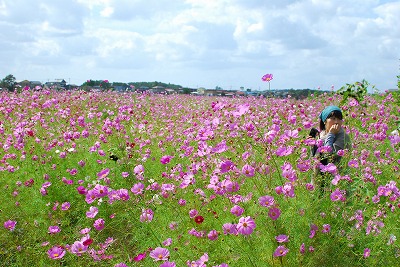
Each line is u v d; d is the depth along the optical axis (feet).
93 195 12.37
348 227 11.76
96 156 21.25
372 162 17.30
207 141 19.27
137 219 13.29
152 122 31.89
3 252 13.34
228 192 12.05
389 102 33.60
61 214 15.93
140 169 15.43
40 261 13.02
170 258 11.73
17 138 21.99
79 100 40.81
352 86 32.40
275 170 12.73
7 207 15.97
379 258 10.91
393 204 12.53
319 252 10.45
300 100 43.47
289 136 13.98
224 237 11.82
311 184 11.71
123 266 10.75
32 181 17.04
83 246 11.53
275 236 10.45
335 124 14.85
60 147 22.84
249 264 10.63
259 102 40.86
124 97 49.78
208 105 45.16
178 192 15.57
